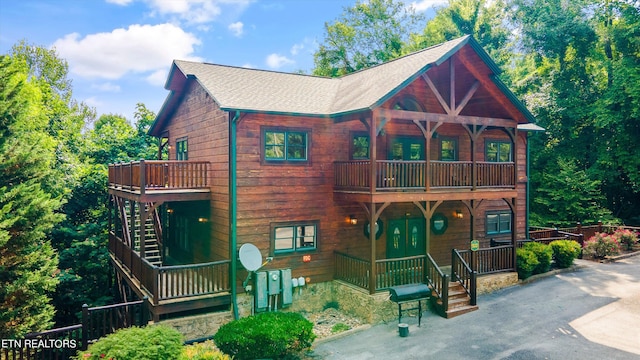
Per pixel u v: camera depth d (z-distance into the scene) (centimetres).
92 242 1888
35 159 1142
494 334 1066
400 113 1245
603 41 2789
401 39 3594
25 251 1088
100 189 2130
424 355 961
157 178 1278
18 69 1188
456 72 1447
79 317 1695
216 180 1327
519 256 1533
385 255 1540
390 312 1213
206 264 1164
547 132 2833
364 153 1470
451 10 3259
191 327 1123
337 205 1407
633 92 2311
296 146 1334
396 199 1236
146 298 1032
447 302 1215
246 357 916
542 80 3052
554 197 2541
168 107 1730
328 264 1387
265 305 1227
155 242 1741
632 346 960
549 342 999
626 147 2541
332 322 1237
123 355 739
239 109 1166
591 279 1543
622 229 2200
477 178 1420
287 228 1320
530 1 2984
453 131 1675
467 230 1745
